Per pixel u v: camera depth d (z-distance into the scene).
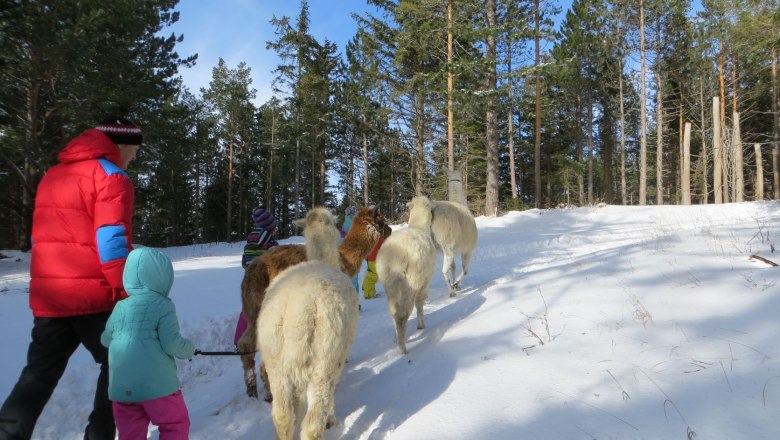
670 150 38.84
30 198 17.38
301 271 3.48
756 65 28.06
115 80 16.89
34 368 2.83
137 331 2.80
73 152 2.90
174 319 2.95
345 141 36.50
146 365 2.79
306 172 44.22
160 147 21.31
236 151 40.97
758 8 16.97
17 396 2.74
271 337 2.99
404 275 4.96
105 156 2.98
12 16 12.23
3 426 2.67
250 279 4.19
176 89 21.42
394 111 24.62
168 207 38.00
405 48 22.23
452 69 19.84
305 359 2.95
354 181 38.94
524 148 37.19
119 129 3.17
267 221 5.74
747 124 35.38
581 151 35.75
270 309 3.10
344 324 3.14
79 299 2.83
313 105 32.19
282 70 32.41
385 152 34.50
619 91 34.16
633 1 27.67
